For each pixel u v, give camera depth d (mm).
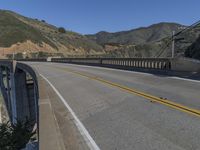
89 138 8344
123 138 8117
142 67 32375
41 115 8539
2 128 12695
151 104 12406
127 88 17812
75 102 14219
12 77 42750
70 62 63875
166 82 19859
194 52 35469
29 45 132750
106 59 44969
